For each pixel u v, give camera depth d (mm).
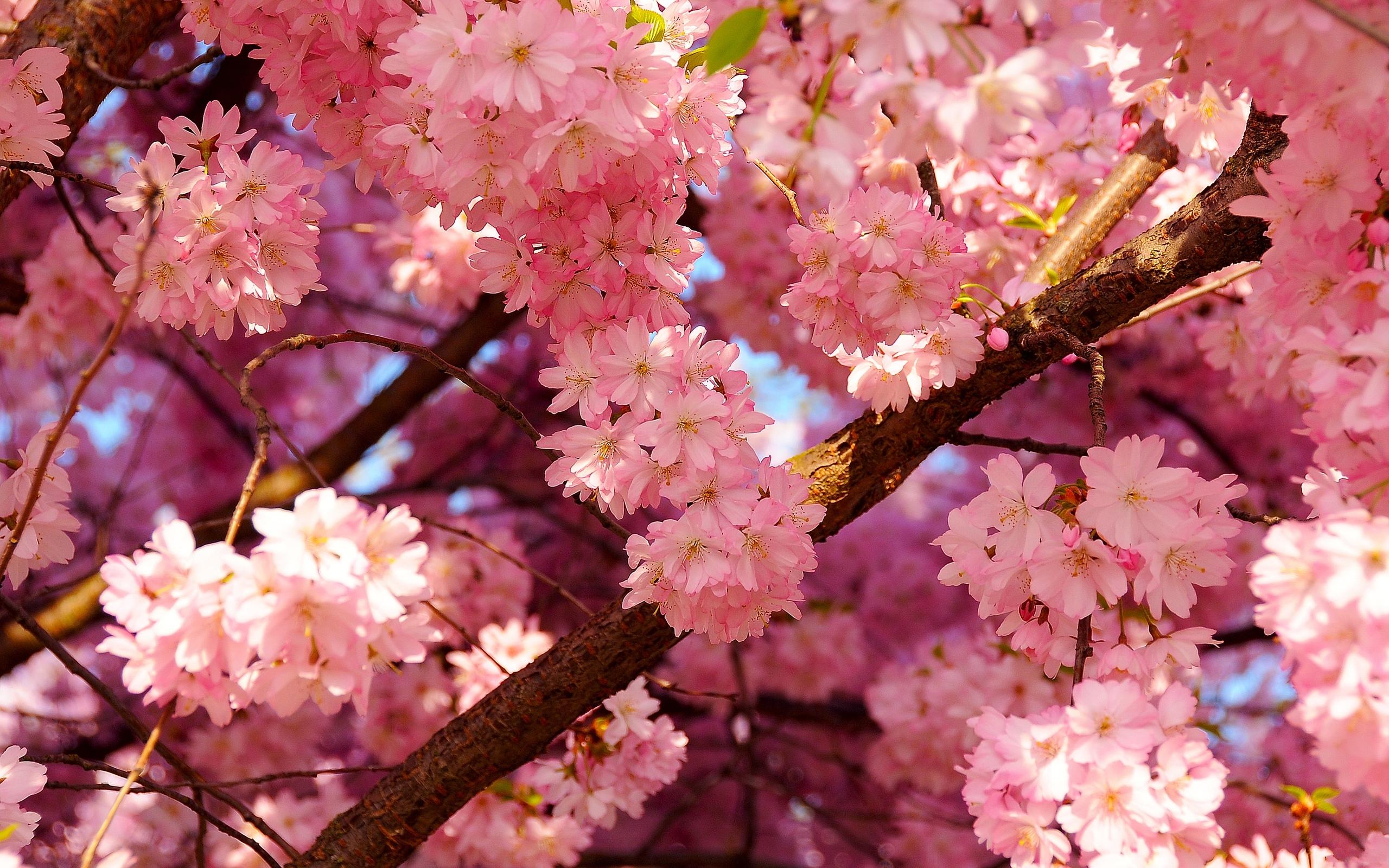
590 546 3646
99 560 2072
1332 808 1645
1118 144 1869
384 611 1504
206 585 1489
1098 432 1609
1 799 1632
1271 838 2191
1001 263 1909
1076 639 1597
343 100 1680
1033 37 1515
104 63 1831
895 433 1727
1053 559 1572
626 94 1563
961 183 1905
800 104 1505
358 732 2777
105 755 2871
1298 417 3293
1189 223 1691
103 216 2895
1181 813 1532
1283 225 1591
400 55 1567
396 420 2678
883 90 1471
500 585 2545
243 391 1569
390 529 1514
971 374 1687
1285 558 1501
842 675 3146
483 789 1741
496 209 1614
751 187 2449
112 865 1731
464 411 3826
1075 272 1853
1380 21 1503
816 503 1679
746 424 1605
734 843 4312
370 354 4070
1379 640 1483
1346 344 1522
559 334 1648
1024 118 1474
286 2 1638
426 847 1986
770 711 3100
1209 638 1568
